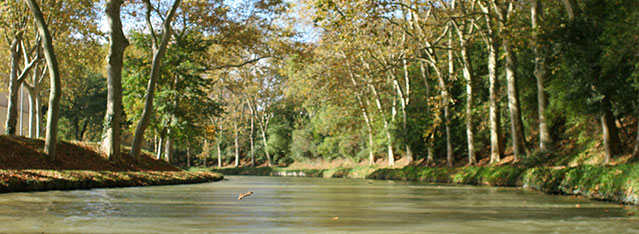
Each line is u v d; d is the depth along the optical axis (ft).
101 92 213.87
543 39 67.51
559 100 76.74
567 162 79.92
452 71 118.21
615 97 63.57
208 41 101.81
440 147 138.10
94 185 53.88
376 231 20.84
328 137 207.10
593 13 63.21
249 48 103.24
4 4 88.12
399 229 21.53
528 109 109.70
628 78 56.13
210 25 98.94
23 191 44.06
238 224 22.74
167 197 41.39
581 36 63.77
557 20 66.69
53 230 19.70
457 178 93.56
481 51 126.31
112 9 74.64
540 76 81.56
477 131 125.29
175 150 276.62
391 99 162.30
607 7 61.41
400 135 142.92
